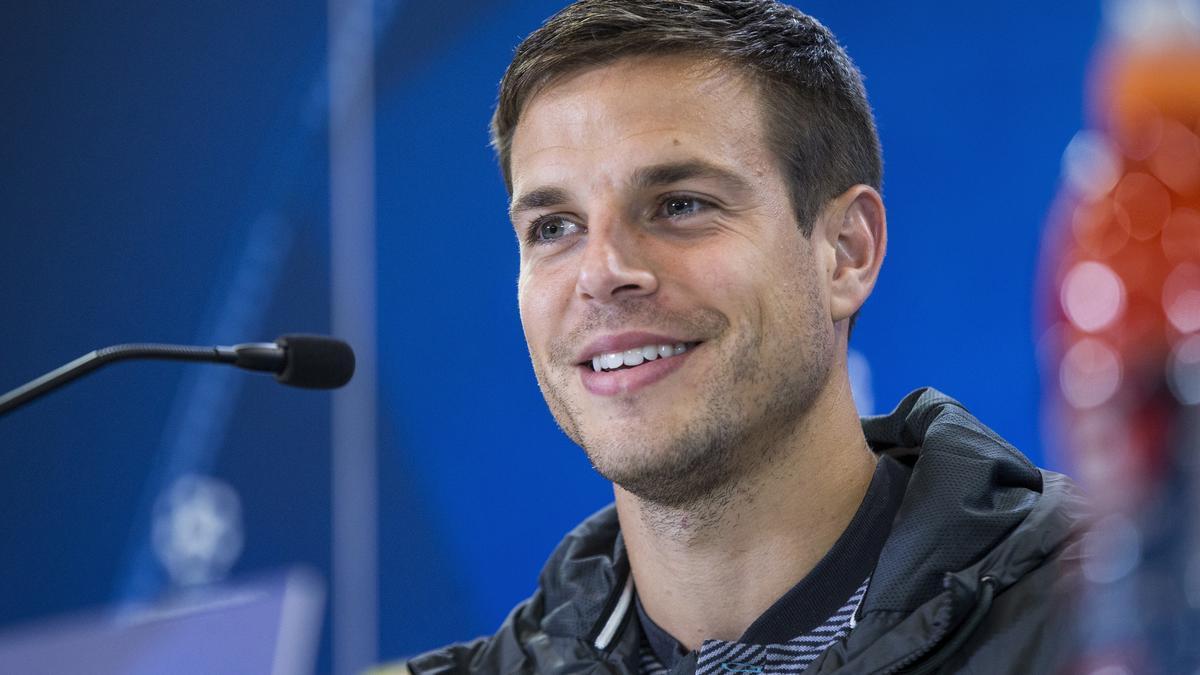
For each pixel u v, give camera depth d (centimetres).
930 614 235
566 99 248
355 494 746
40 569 770
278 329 759
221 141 765
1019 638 232
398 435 741
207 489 760
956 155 601
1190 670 52
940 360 605
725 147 242
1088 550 64
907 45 609
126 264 773
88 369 216
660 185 241
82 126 778
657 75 245
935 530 245
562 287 247
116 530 767
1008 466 260
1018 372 590
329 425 749
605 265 238
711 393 238
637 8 250
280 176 759
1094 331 53
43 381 216
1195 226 52
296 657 493
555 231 256
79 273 776
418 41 736
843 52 272
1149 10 55
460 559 731
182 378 762
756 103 248
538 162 249
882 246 267
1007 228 593
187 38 768
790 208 248
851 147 263
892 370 614
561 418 256
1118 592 55
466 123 728
